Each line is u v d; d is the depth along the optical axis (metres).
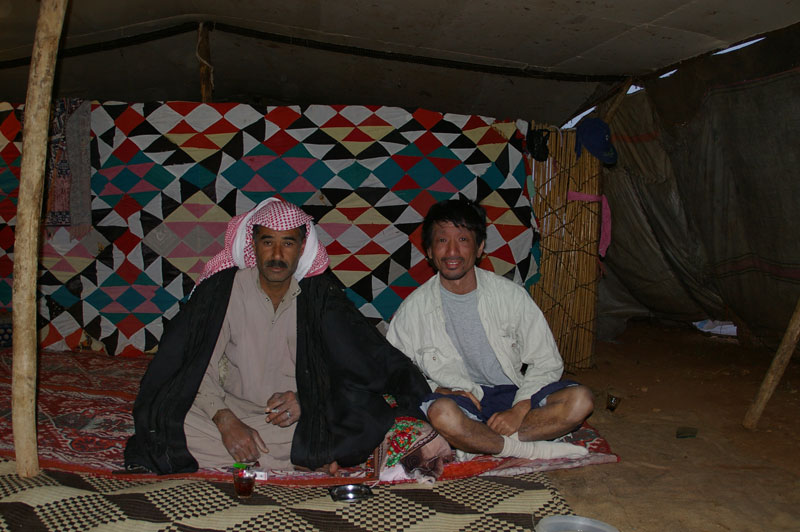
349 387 2.67
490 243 4.77
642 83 5.46
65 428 3.12
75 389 3.82
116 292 4.80
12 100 6.81
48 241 4.78
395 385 2.71
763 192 4.94
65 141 4.70
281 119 4.71
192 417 2.57
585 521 2.01
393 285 4.77
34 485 2.32
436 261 2.83
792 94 4.41
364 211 4.73
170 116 4.69
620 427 3.67
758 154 4.82
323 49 5.65
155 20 5.37
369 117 4.75
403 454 2.59
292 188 4.71
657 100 5.40
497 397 2.99
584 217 5.02
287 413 2.59
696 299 6.20
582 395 2.66
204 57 5.51
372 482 2.53
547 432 2.74
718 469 2.97
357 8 4.82
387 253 4.76
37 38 2.31
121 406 3.55
